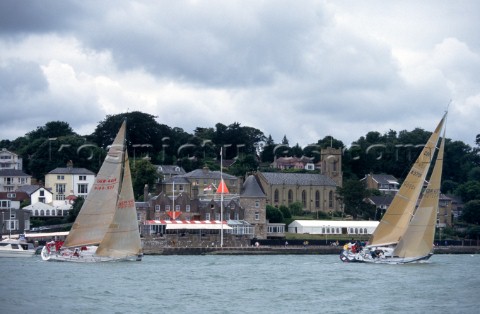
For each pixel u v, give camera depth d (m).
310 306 133.25
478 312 128.12
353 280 170.12
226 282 164.88
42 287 148.62
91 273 173.00
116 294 142.50
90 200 190.75
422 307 132.88
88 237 191.62
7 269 178.50
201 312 125.94
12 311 123.31
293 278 173.88
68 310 125.00
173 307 130.12
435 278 174.75
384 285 161.38
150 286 154.62
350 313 126.50
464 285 161.62
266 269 196.25
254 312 126.62
